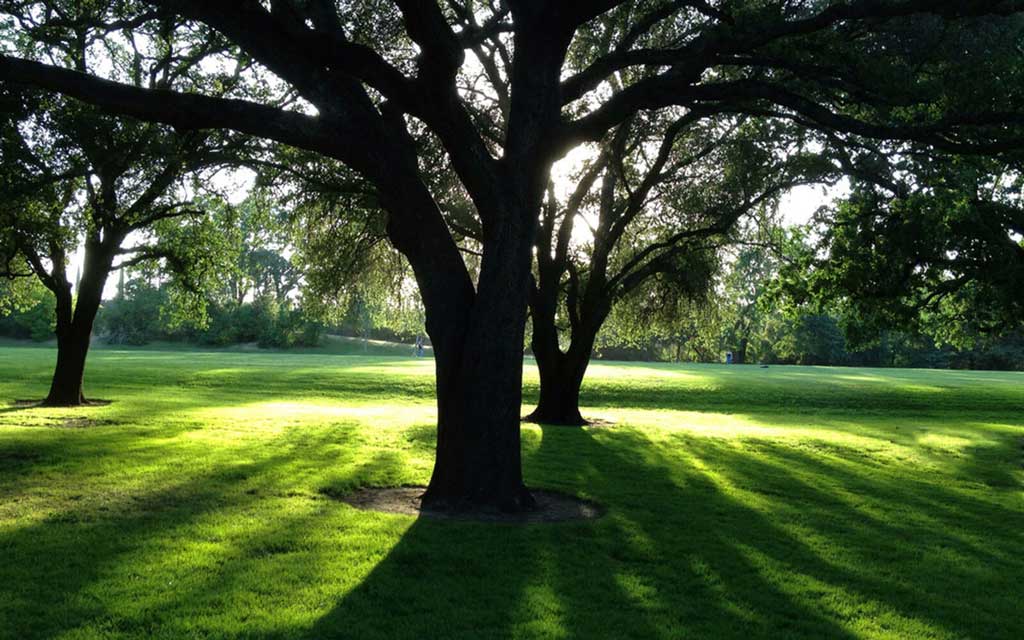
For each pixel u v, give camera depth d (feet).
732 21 32.96
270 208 68.13
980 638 18.75
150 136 48.60
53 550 23.39
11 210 46.42
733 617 19.48
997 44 39.42
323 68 30.63
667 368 181.37
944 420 91.91
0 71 27.22
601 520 30.01
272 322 273.33
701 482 40.60
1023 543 29.37
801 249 60.64
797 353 262.47
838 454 55.57
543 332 74.84
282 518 28.35
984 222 50.60
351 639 17.17
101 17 50.57
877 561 25.57
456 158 30.89
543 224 73.92
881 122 40.45
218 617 18.11
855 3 30.89
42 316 276.82
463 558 23.80
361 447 49.85
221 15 28.86
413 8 27.07
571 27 31.35
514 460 31.63
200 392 106.83
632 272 80.28
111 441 49.16
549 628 18.16
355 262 71.10
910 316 59.21
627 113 32.99
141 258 82.07
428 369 147.54
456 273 32.22
